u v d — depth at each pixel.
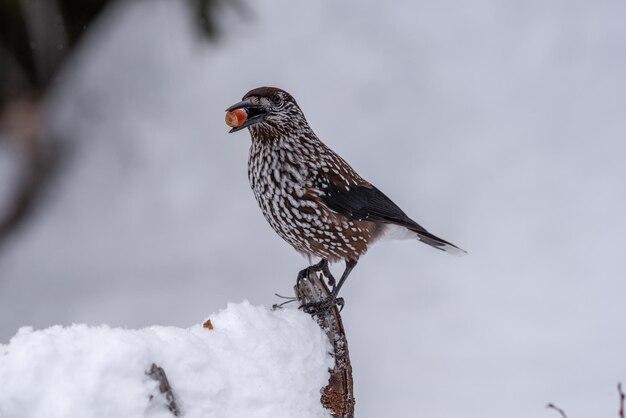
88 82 18.34
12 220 17.70
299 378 4.61
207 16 15.89
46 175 17.81
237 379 4.35
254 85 17.77
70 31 18.09
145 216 16.91
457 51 17.78
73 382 3.86
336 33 18.09
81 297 15.74
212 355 4.28
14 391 3.82
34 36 17.36
